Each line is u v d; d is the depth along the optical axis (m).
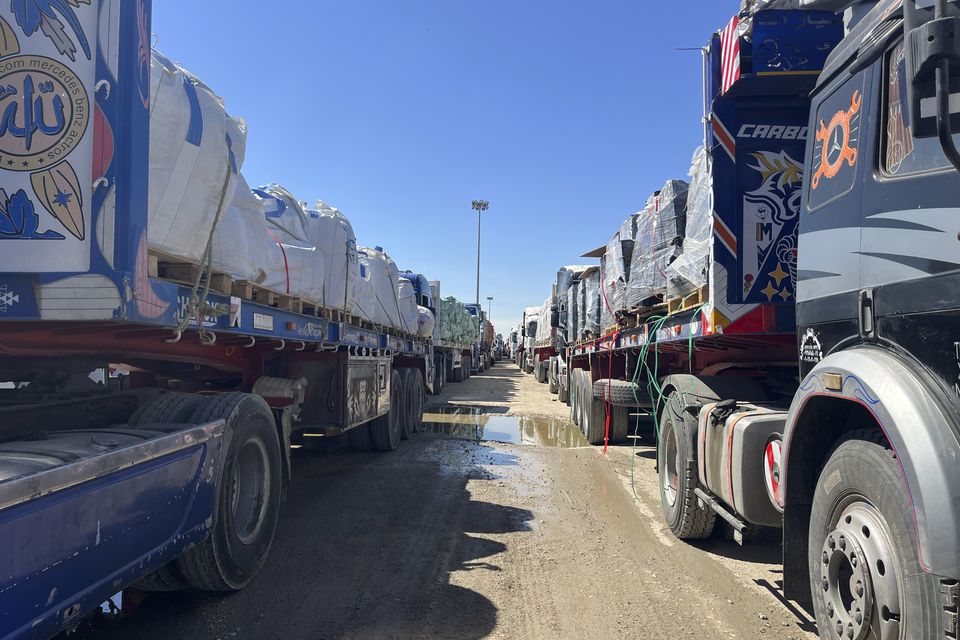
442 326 20.19
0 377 3.42
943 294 2.18
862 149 2.74
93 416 3.48
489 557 4.65
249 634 3.38
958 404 2.09
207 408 3.68
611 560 4.64
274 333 4.65
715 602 3.89
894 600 2.21
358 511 5.84
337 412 6.54
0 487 1.97
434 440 10.28
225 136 3.49
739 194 4.39
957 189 2.15
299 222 5.38
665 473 5.55
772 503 3.82
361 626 3.50
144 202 2.72
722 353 5.41
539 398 18.72
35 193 2.51
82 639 3.30
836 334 2.91
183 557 3.49
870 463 2.39
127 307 2.58
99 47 2.60
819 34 3.95
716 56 4.48
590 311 10.22
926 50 1.88
